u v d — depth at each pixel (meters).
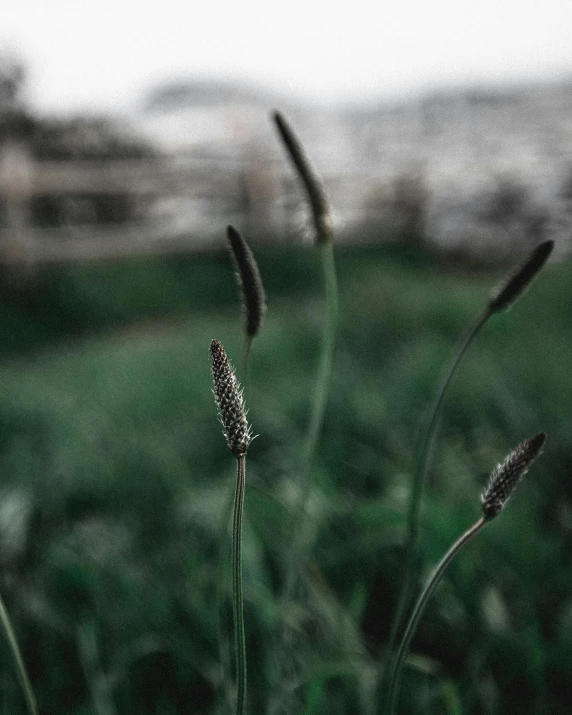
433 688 1.66
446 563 0.99
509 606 1.98
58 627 1.94
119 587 2.11
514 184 14.92
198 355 5.96
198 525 2.50
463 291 7.18
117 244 10.25
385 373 4.36
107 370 5.82
